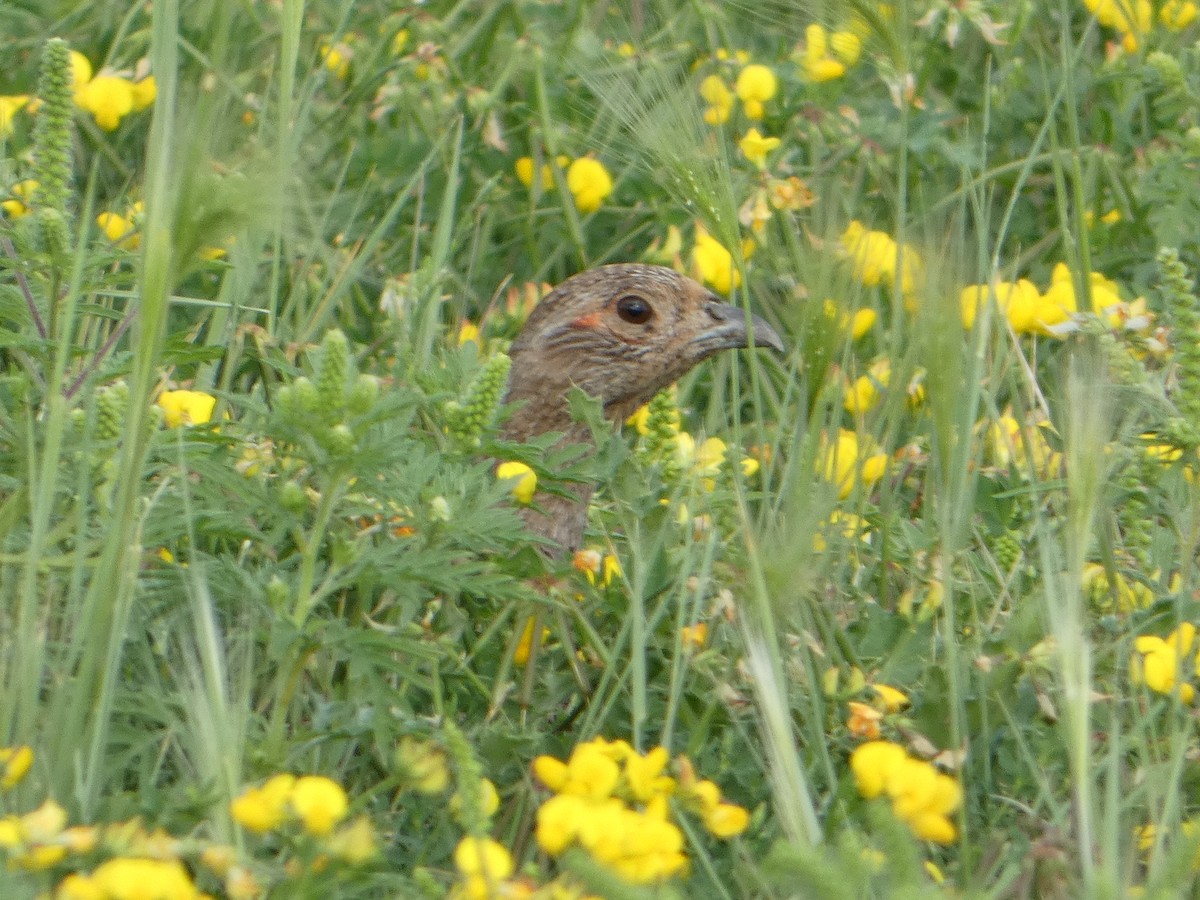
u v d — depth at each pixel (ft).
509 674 26.23
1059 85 43.57
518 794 23.62
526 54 41.93
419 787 20.13
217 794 19.43
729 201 28.58
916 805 20.26
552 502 31.40
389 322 34.83
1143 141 42.68
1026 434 30.37
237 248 32.76
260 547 25.18
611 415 34.27
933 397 25.32
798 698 24.99
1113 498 27.63
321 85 42.55
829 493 27.32
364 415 21.67
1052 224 42.96
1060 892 20.56
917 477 33.06
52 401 21.77
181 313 37.55
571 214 40.63
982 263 33.60
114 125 39.55
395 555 23.65
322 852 18.28
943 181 42.37
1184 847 18.94
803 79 41.37
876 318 36.88
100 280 25.45
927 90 44.19
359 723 22.40
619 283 33.40
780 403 37.88
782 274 34.99
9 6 42.29
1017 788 24.26
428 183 41.73
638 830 18.79
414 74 41.32
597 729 24.35
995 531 29.35
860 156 40.19
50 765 20.30
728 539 27.17
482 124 42.22
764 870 18.45
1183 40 44.34
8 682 21.66
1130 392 27.61
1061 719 23.11
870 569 29.81
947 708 24.44
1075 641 20.95
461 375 27.35
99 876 17.22
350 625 24.91
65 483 23.70
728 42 43.45
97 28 44.01
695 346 33.53
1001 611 27.81
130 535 20.59
